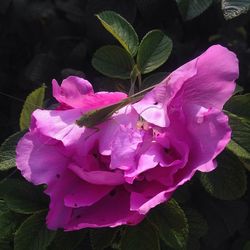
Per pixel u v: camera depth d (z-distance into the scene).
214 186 0.14
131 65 0.16
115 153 0.12
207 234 0.17
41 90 0.16
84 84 0.13
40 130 0.13
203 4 0.17
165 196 0.12
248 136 0.14
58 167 0.13
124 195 0.13
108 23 0.16
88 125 0.12
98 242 0.14
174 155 0.13
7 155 0.15
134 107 0.13
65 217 0.13
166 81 0.13
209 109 0.12
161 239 0.15
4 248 0.16
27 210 0.15
